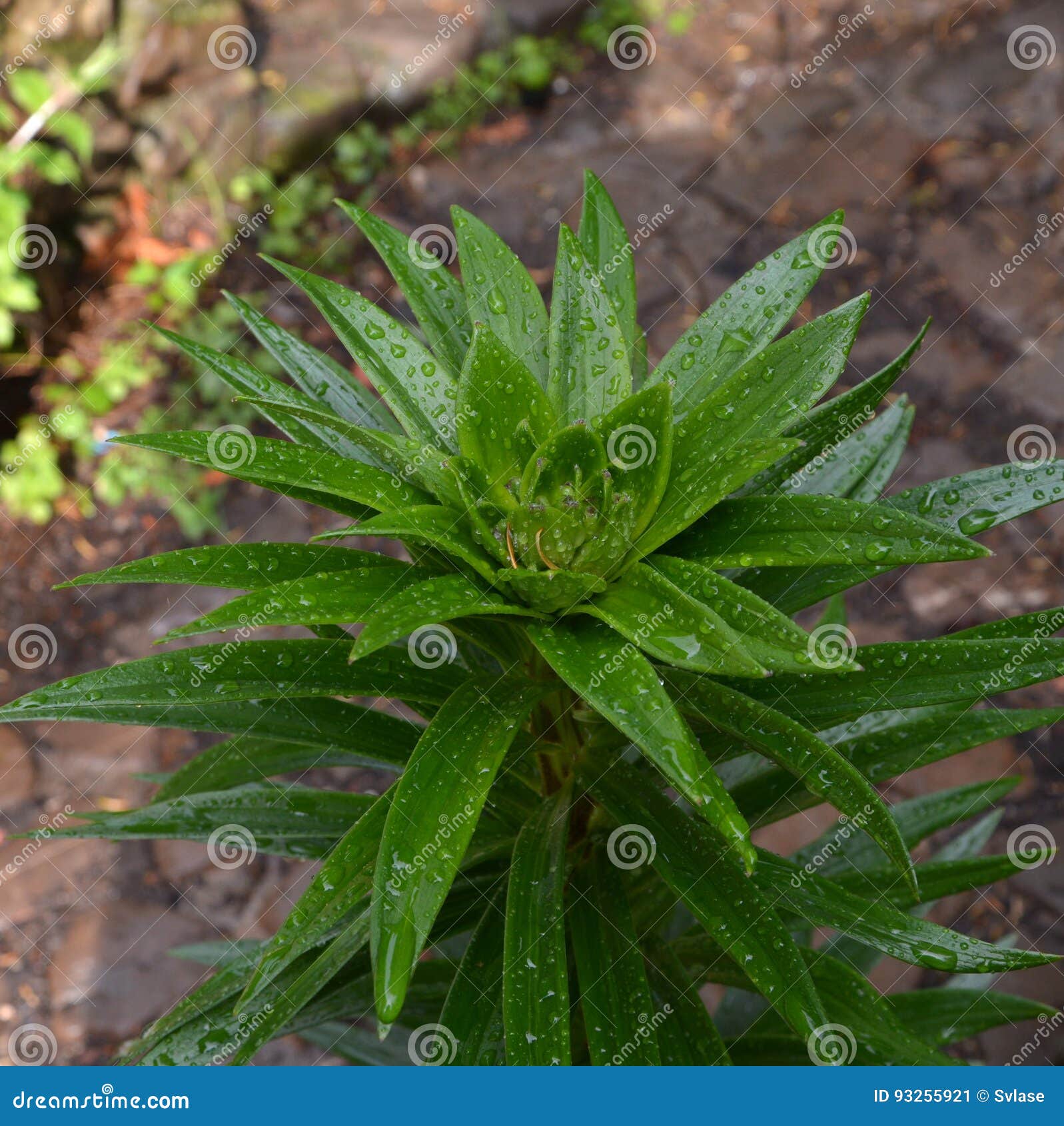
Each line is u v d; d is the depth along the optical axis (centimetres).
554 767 64
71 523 143
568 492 56
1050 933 104
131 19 156
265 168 165
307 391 64
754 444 56
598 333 60
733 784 71
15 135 149
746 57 188
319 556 58
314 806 67
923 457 136
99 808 119
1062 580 126
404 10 180
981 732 64
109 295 159
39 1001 106
